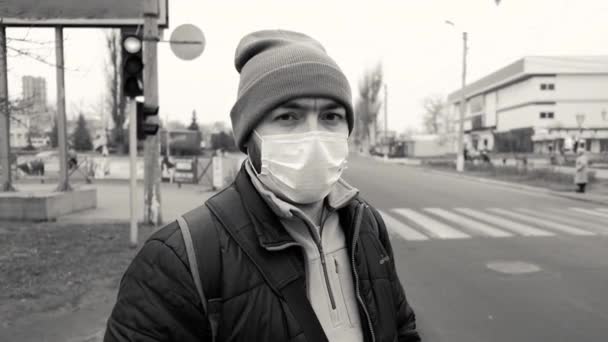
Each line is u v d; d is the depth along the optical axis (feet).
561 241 27.94
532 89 245.65
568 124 242.58
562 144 200.75
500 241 27.94
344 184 4.84
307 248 4.22
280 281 3.90
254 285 3.85
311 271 4.22
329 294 4.26
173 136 140.56
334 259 4.50
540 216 38.19
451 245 26.81
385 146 212.64
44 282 17.19
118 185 62.08
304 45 4.35
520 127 257.75
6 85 26.40
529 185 66.13
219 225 4.02
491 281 19.61
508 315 15.74
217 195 4.35
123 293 3.92
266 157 4.33
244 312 3.79
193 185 61.46
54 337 12.81
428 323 15.02
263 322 3.77
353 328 4.37
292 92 4.07
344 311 4.35
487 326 14.75
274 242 3.97
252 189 4.22
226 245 3.93
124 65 22.90
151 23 28.81
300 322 3.84
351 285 4.54
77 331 13.21
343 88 4.30
